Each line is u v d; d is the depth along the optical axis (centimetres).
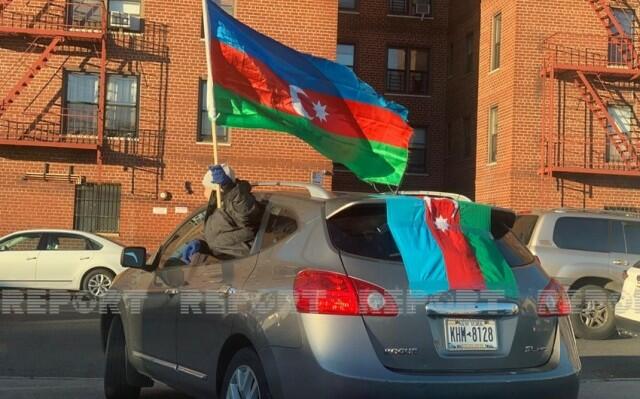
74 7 1911
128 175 1919
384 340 391
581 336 1107
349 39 2688
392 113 696
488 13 2327
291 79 664
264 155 1966
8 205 1878
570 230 1141
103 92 1884
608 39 2105
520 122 2088
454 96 2642
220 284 473
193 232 570
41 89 1886
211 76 613
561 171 2047
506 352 414
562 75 2092
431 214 434
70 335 1052
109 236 1909
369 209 432
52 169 1898
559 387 418
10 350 928
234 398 439
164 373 539
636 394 692
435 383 388
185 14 1953
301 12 1994
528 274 445
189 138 1944
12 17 1872
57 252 1522
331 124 676
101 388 693
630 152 2062
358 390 379
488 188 2259
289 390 394
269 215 482
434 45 2728
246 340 440
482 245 434
